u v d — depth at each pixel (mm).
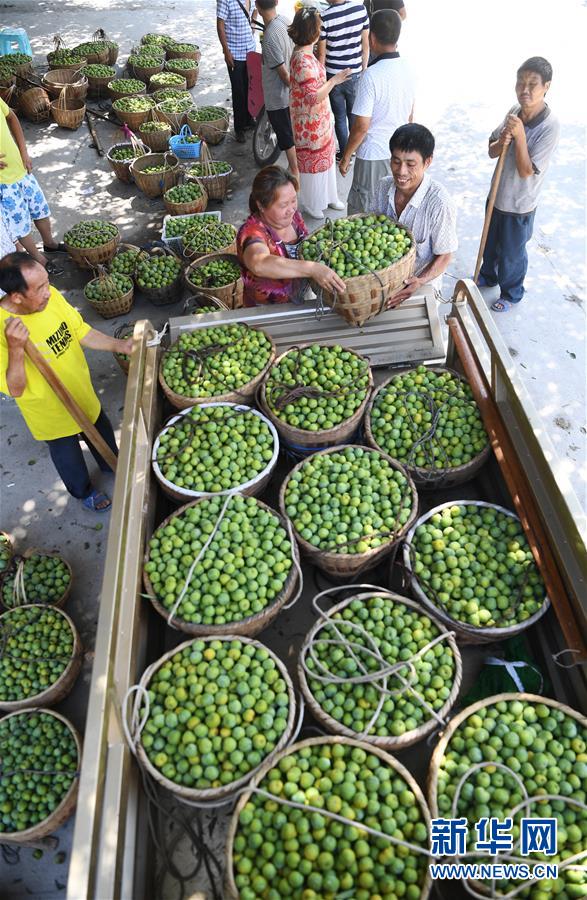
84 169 9352
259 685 2484
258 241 3658
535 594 2822
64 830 3359
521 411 3045
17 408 5754
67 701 3816
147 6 15156
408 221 3893
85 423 3955
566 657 2701
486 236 5676
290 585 2805
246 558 2852
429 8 14242
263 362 3832
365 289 3504
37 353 3551
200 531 2980
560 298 6375
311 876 2037
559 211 7578
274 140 8914
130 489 2848
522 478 3146
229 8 8359
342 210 7785
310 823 2145
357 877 2066
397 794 2234
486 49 12031
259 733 2377
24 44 11594
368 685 2494
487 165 8578
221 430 3443
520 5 14266
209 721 2357
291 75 6434
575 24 13109
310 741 2344
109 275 6512
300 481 3225
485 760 2324
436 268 3953
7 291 3482
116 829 2080
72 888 1844
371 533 2963
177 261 6547
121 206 8484
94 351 6211
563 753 2363
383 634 2656
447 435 3426
